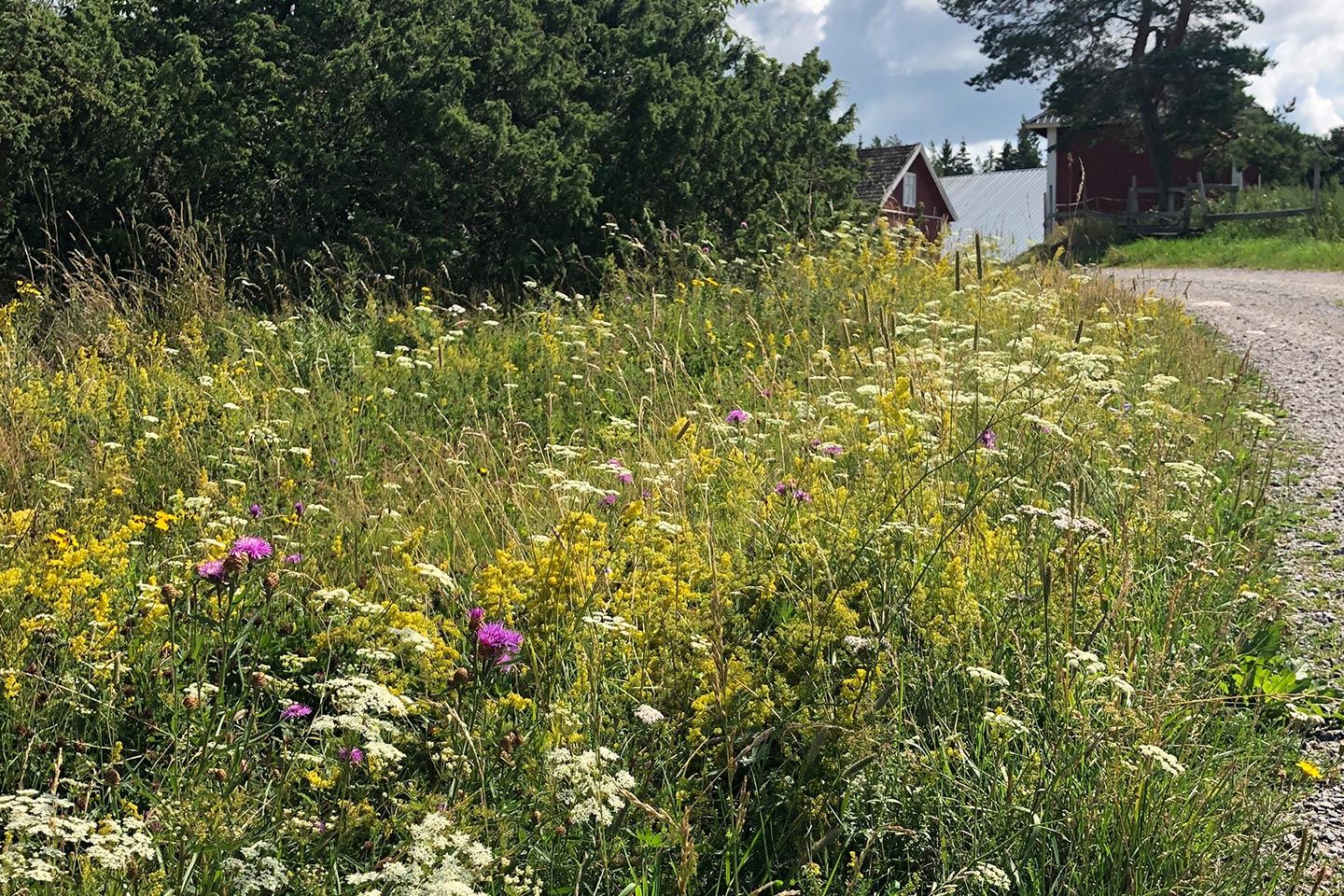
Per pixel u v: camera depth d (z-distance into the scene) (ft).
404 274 36.45
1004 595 12.53
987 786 10.08
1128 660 11.25
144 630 10.78
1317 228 91.40
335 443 20.18
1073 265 42.93
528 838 8.81
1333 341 41.16
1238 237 95.55
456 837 7.17
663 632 10.98
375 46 38.60
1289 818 10.66
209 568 9.80
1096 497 16.79
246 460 17.54
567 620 10.67
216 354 27.40
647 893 8.87
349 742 9.10
